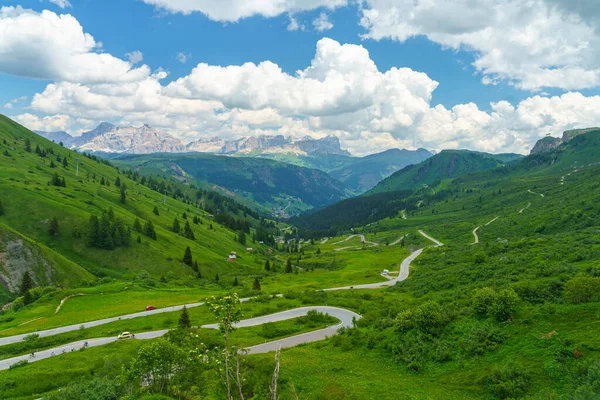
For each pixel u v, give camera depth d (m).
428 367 48.81
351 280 152.88
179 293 136.25
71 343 82.44
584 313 45.91
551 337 43.88
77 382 58.03
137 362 38.50
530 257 89.50
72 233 176.12
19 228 168.88
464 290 77.19
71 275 148.12
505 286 62.75
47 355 75.06
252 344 73.06
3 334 89.75
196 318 97.56
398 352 54.44
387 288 124.06
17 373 63.62
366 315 86.81
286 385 46.75
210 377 45.00
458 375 44.75
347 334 70.19
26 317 104.69
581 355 39.03
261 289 144.00
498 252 113.94
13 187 190.88
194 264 187.25
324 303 107.69
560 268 68.50
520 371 39.62
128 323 94.56
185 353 38.38
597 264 66.38
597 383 32.62
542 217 186.38
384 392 42.72
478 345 47.94
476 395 39.84
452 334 53.53
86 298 123.69
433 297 86.62
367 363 54.44
